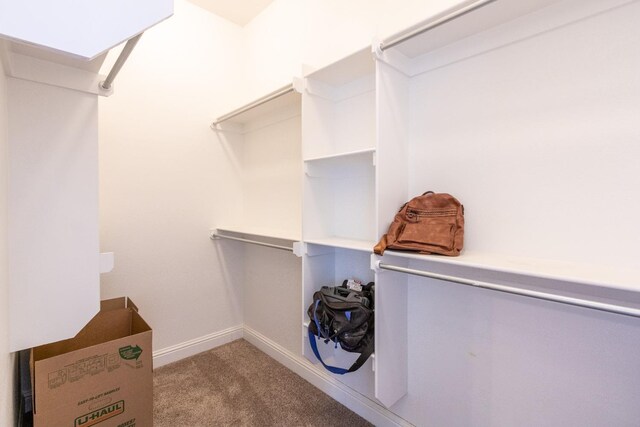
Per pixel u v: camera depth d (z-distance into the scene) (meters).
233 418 1.75
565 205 1.11
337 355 1.91
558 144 1.12
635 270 0.98
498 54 1.25
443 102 1.42
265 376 2.17
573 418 1.11
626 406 1.01
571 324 1.11
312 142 1.74
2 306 0.98
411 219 1.36
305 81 1.71
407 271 1.25
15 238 1.14
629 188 0.99
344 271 1.87
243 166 2.72
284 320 2.34
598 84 1.04
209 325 2.56
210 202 2.54
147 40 2.22
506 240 1.24
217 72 2.57
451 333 1.42
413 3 1.51
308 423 1.72
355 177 1.78
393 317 1.47
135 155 2.17
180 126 2.38
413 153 1.52
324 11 1.96
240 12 2.53
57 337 1.23
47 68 1.18
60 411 1.27
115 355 1.41
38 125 1.18
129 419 1.45
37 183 1.18
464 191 1.36
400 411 1.62
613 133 1.02
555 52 1.12
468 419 1.38
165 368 2.26
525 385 1.22
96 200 1.31
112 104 2.07
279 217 2.36
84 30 0.63
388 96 1.39
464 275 1.37
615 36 1.01
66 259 1.25
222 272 2.62
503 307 1.26
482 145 1.30
